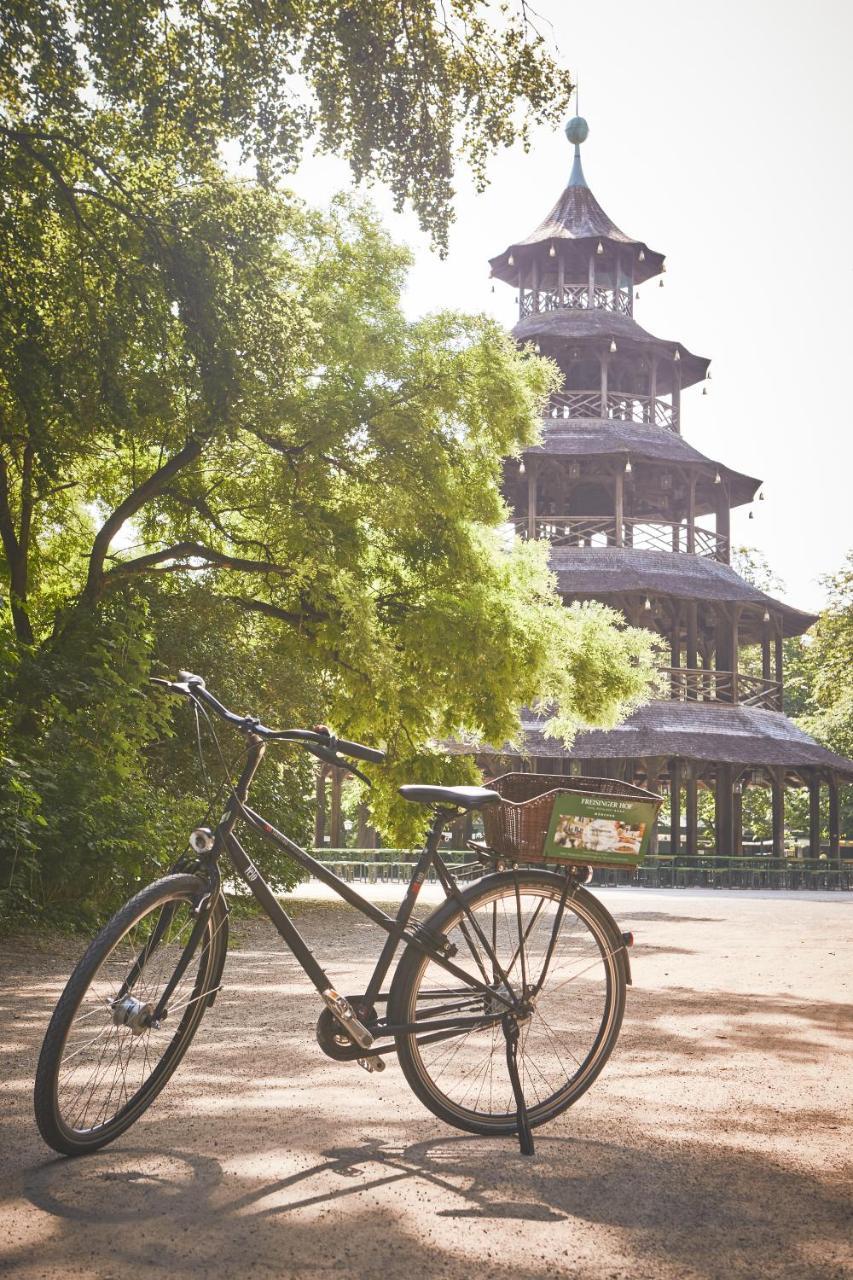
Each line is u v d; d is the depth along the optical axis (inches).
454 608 606.5
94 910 411.2
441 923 148.0
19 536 602.9
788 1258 104.3
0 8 441.4
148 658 553.0
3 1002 251.3
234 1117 151.0
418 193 541.0
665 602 1498.5
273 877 536.4
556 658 636.7
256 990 279.7
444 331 607.8
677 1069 190.2
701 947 442.6
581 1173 129.3
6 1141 137.7
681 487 1684.3
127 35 457.4
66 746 462.3
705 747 1368.1
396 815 602.5
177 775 593.6
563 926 155.3
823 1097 169.9
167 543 687.7
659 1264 102.6
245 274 504.7
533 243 1748.3
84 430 502.9
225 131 497.7
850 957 401.1
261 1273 98.6
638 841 154.6
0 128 468.1
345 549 591.5
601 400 1630.2
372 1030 142.6
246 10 483.2
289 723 660.7
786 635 1692.9
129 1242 104.9
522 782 154.7
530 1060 153.6
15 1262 100.0
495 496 637.9
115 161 545.0
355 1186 122.3
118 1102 138.9
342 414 561.9
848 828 2176.4
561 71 533.3
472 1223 111.9
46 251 506.9
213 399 504.1
